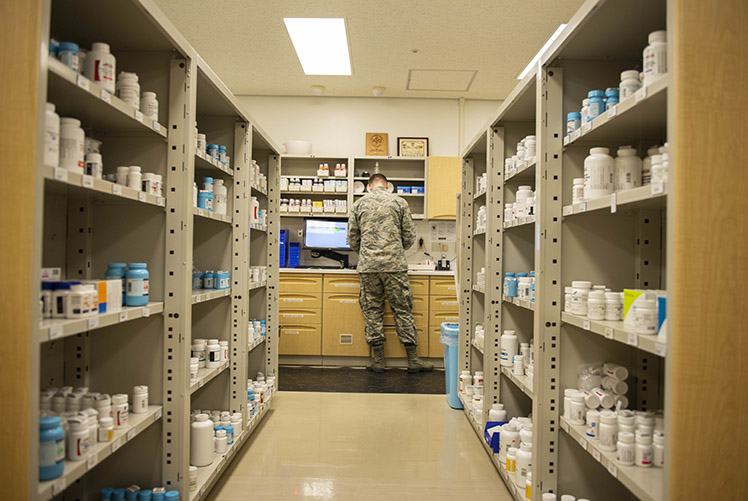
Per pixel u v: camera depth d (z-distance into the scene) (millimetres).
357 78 4691
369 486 2072
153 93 1604
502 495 2008
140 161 1701
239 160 2475
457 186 4973
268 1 3271
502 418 2422
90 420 1289
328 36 3854
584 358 1710
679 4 1006
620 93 1406
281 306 4551
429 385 3871
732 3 1010
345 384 3877
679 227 997
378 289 4258
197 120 2492
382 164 5254
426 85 4863
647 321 1209
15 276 1012
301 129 5285
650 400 1714
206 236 2473
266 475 2164
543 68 1719
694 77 1000
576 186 1586
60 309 1186
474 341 2990
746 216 998
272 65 4402
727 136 1000
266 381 3131
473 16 3434
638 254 1700
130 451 1695
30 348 1012
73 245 1678
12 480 1013
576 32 1444
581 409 1607
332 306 4559
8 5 1012
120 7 1378
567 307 1664
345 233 4973
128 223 1701
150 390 1694
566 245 1718
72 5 1367
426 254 5188
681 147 998
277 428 2805
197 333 2449
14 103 1006
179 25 3627
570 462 1705
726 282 995
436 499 1966
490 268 2531
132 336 1693
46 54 1032
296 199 5113
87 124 1584
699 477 999
